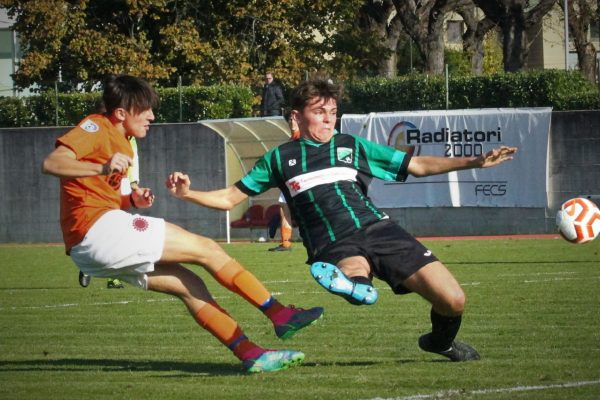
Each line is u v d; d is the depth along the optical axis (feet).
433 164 49.93
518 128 175.63
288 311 48.75
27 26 231.71
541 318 71.15
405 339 63.10
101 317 80.28
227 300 90.58
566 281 98.32
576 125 177.17
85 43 227.40
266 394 44.93
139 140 197.36
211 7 242.99
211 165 194.49
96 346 64.13
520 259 127.44
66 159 45.47
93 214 47.26
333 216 48.67
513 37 244.22
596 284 95.04
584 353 55.06
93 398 45.47
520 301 82.12
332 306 82.79
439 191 181.06
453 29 409.49
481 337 62.23
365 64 258.37
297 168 49.55
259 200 194.80
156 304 88.99
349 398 43.32
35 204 203.10
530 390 44.11
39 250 177.58
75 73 235.61
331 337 64.80
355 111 194.80
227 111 200.54
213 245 49.01
